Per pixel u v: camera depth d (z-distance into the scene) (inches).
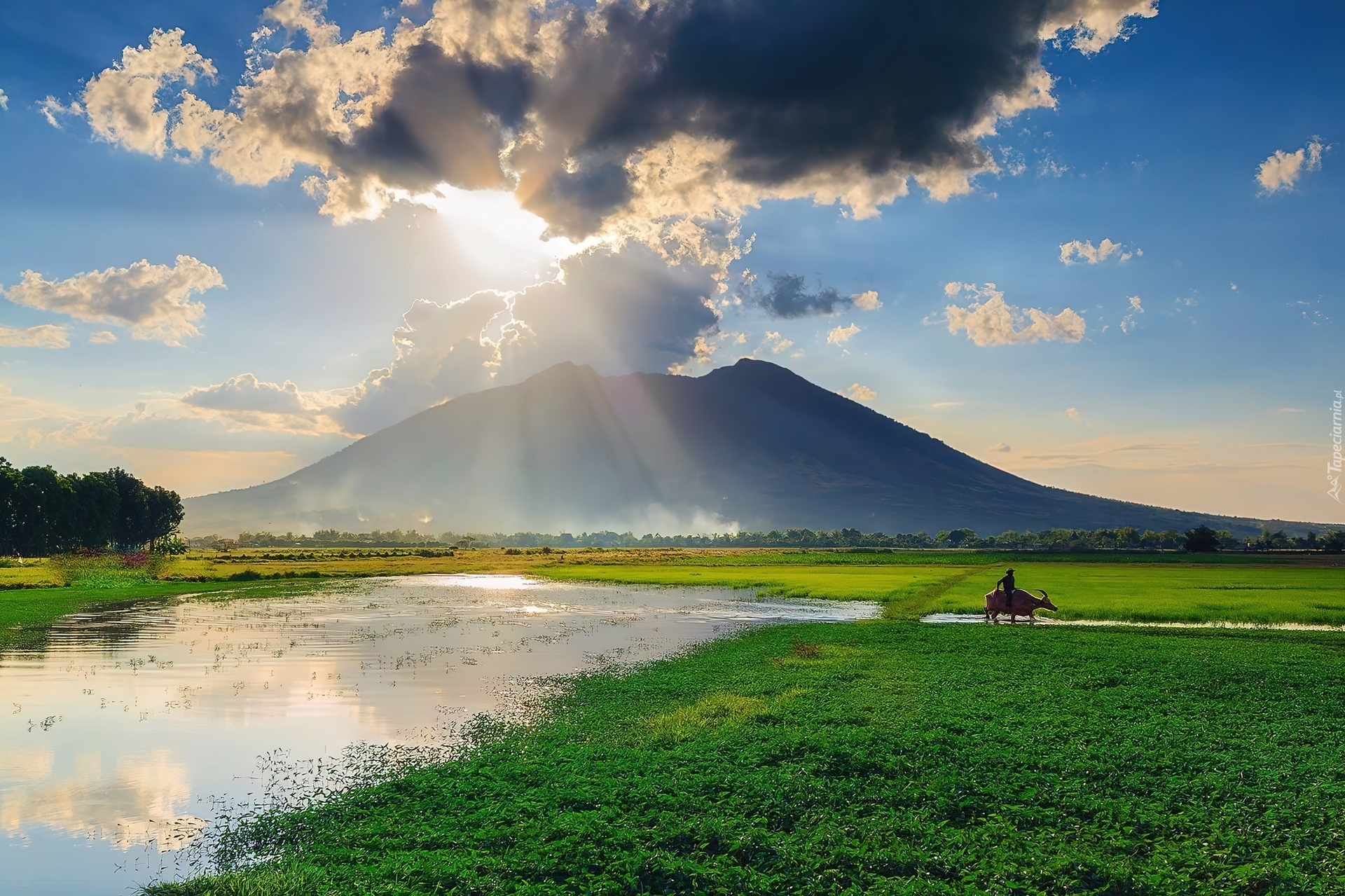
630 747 787.4
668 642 1654.8
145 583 3294.8
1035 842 523.2
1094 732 785.6
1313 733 786.2
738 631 1843.0
